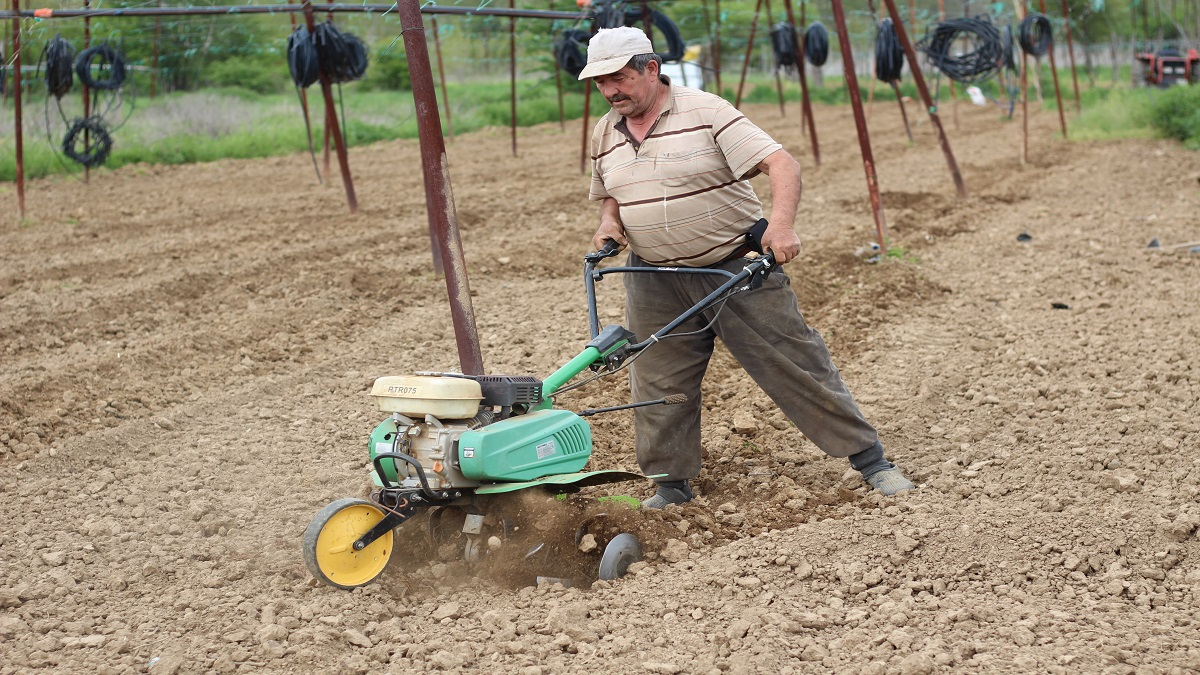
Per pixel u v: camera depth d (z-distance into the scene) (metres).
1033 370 6.54
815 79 38.31
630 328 4.80
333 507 3.83
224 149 18.83
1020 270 9.06
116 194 14.23
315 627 3.67
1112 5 31.64
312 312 8.13
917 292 8.50
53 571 4.25
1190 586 3.91
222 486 5.21
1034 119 22.84
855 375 6.66
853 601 3.89
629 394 6.41
